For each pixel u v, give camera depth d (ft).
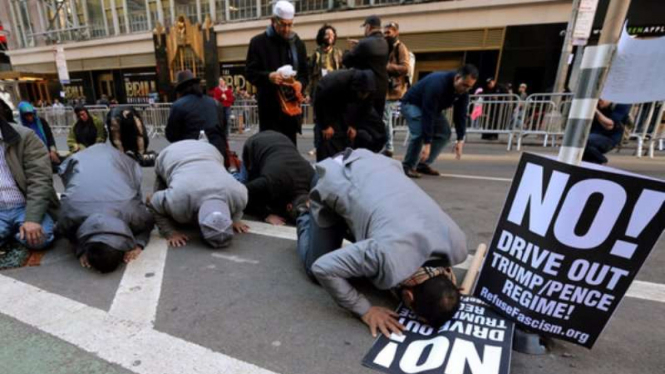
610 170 4.66
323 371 4.92
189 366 4.99
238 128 32.96
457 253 5.70
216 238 8.29
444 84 12.74
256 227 10.11
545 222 5.25
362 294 6.63
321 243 6.89
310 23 41.34
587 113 5.10
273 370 4.92
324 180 6.73
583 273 5.04
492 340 5.35
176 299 6.58
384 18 37.47
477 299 6.23
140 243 8.61
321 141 12.18
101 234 7.36
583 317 5.13
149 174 16.74
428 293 5.34
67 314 6.14
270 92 12.46
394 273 5.24
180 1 52.90
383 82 11.96
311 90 19.83
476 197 12.45
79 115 18.12
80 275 7.47
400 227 5.49
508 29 32.45
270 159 10.38
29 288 6.95
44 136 17.04
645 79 5.00
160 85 55.11
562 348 5.37
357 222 6.13
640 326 5.76
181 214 8.61
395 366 4.99
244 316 6.10
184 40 50.88
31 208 8.05
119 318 6.02
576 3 23.20
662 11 22.27
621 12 4.66
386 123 18.42
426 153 13.75
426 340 5.44
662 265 7.64
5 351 5.29
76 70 63.31
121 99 60.44
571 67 29.91
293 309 6.31
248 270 7.68
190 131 12.67
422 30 36.04
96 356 5.18
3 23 70.59
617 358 5.14
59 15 64.59
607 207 4.75
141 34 54.80
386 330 5.65
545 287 5.33
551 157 5.19
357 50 11.51
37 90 69.00
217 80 50.85
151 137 33.37
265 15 46.96
